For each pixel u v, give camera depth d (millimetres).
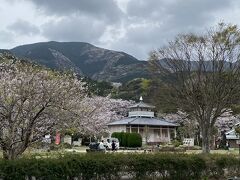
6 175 11227
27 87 12375
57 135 14203
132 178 14016
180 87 30469
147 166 14312
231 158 17000
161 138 59750
